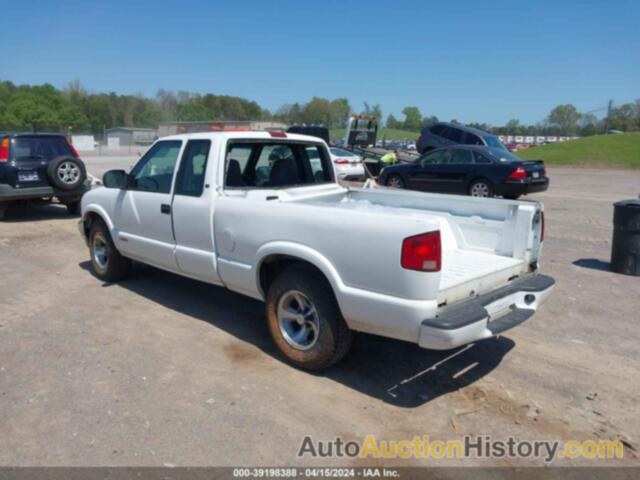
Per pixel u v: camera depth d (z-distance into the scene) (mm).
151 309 5609
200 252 4926
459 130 19453
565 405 3803
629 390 4020
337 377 4164
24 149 10227
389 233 3502
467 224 4816
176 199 5109
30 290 6258
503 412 3703
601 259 8133
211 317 5391
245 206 4445
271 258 4312
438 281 3443
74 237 9336
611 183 22141
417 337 3482
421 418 3611
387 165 17094
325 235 3854
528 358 4555
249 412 3627
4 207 10539
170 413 3596
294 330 4348
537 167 13812
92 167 27375
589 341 4922
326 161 5871
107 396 3809
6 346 4648
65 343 4723
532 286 4270
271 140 5207
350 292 3717
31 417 3535
